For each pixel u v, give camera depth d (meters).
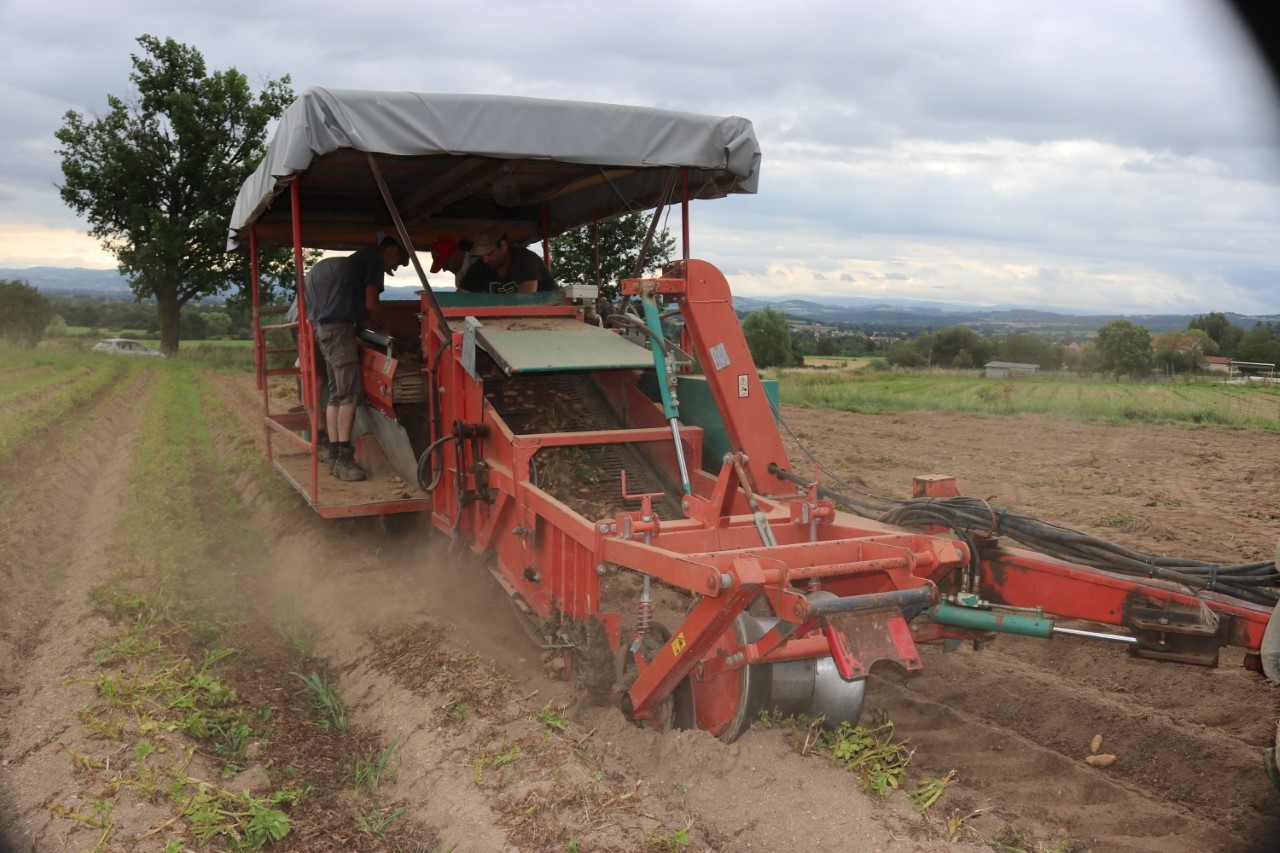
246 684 5.57
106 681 4.94
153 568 7.21
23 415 16.86
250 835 3.71
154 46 46.03
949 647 4.70
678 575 3.98
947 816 3.96
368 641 6.07
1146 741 4.79
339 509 7.09
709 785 4.03
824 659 4.41
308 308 7.95
